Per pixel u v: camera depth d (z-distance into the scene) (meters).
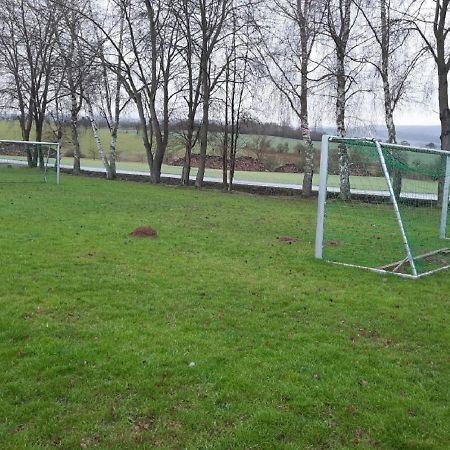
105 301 7.29
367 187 18.53
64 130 46.78
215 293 8.02
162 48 29.44
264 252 11.41
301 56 25.16
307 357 5.74
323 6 23.95
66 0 33.44
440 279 9.80
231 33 27.34
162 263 9.75
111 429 4.21
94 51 29.17
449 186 14.54
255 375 5.21
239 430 4.26
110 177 33.09
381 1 23.25
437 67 23.38
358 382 5.23
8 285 7.70
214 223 15.29
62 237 11.56
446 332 6.84
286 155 43.84
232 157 28.52
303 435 4.26
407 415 4.65
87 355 5.47
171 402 4.65
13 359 5.31
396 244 13.14
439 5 22.38
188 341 6.00
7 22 38.28
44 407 4.49
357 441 4.23
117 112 33.09
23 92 39.41
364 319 7.20
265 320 6.94
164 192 24.27
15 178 27.89
